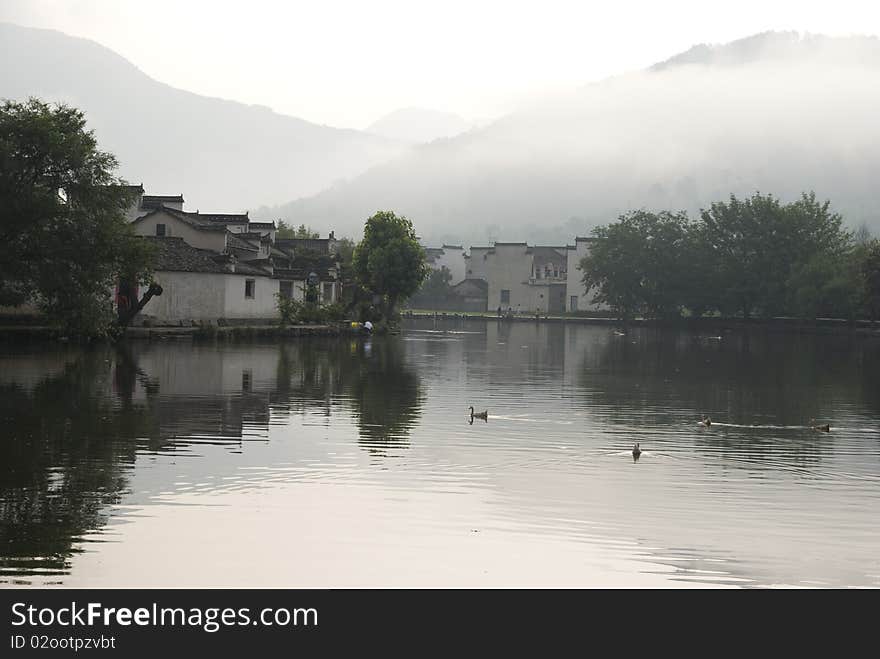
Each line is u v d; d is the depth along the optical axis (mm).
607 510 18516
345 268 95438
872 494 20219
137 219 72312
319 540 16281
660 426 29156
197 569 14922
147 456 22203
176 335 57094
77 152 46688
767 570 15414
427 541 16422
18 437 24047
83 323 47281
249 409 29781
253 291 68312
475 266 176250
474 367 48375
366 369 44625
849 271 99875
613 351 64625
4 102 47219
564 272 153625
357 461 22312
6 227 45500
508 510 18344
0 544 15703
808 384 43469
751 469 22656
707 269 112312
